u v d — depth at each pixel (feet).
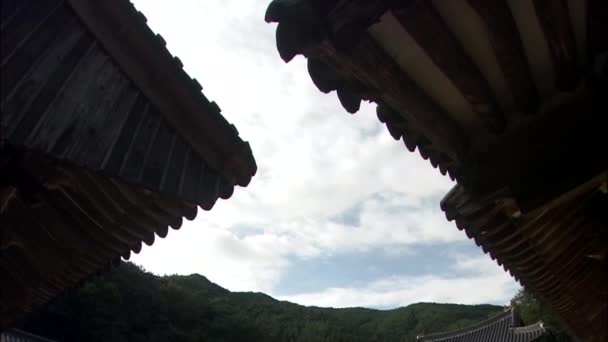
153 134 9.97
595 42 8.45
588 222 13.52
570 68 8.87
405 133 10.78
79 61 8.63
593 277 17.08
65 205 10.37
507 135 10.27
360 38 6.93
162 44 9.93
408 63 8.14
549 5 7.19
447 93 9.17
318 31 6.65
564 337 77.51
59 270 12.55
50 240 10.96
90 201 10.47
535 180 9.73
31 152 7.95
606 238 13.98
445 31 7.45
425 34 7.29
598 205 12.89
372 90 8.49
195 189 10.61
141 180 9.08
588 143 9.30
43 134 7.38
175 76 10.25
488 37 7.75
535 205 9.64
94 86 8.77
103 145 8.47
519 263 15.74
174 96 10.43
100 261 13.42
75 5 8.72
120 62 9.47
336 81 8.18
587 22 8.04
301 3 6.34
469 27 7.58
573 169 9.33
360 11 6.42
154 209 11.61
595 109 9.37
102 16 9.12
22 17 7.88
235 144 11.48
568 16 7.63
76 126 8.05
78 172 9.36
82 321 102.06
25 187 8.87
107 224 11.57
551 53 8.39
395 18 6.92
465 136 10.59
